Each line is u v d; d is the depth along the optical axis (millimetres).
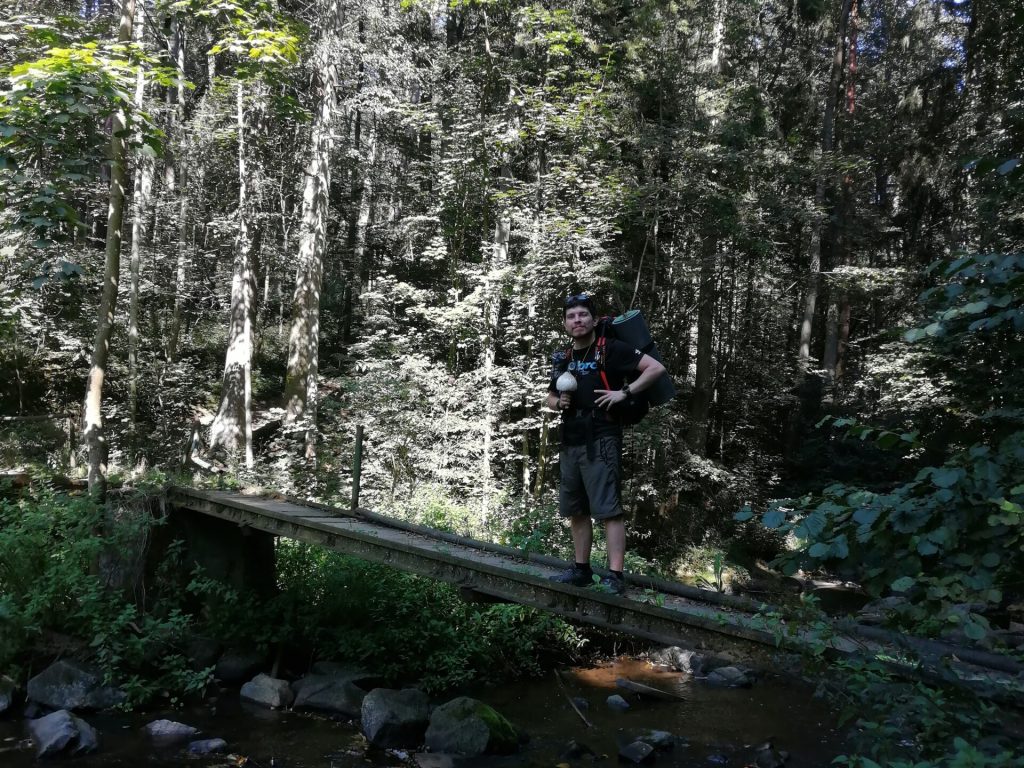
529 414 13789
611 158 13484
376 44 15617
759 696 7832
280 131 16984
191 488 7340
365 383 11602
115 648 6219
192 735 5691
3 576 6191
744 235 13438
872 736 2672
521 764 5789
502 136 12422
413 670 7457
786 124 21234
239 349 14375
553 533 9055
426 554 5000
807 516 2375
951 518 2201
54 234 5820
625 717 7008
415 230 15336
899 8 26125
